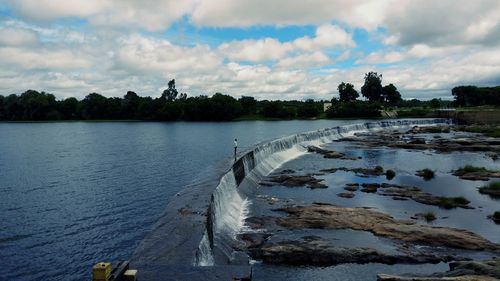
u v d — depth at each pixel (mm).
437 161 73938
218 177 42125
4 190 48906
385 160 75500
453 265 24438
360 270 26656
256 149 63438
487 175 58031
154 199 44875
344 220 35500
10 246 31156
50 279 25953
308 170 64500
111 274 18062
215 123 199125
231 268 21141
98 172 60781
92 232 34438
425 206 42625
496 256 28672
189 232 26469
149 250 23453
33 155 79812
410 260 27844
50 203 43156
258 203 43656
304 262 27734
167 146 95188
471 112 177875
